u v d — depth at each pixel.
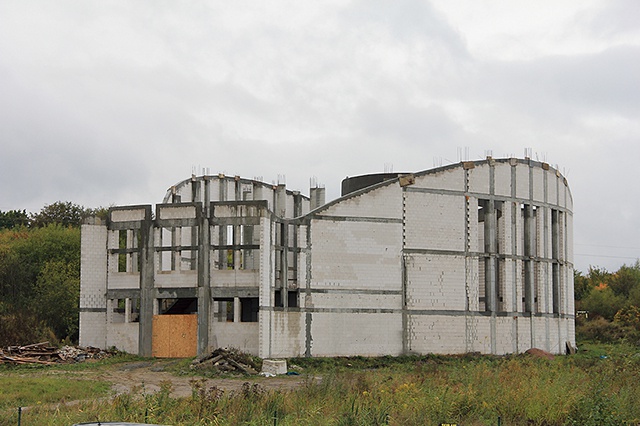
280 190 68.06
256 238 62.94
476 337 59.66
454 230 59.62
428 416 25.91
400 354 56.81
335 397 28.83
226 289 53.38
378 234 57.09
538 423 25.84
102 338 56.22
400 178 58.12
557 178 67.50
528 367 37.09
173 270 55.50
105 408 27.78
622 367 31.97
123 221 56.25
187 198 63.06
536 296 64.38
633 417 26.02
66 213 110.31
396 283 57.31
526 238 64.12
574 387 29.36
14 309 62.16
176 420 25.72
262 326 51.12
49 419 25.91
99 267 56.62
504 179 62.47
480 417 26.48
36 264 74.12
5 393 34.34
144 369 48.72
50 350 53.28
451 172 59.97
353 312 55.78
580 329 89.56
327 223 55.81
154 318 54.50
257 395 28.94
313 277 54.91
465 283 59.62
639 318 90.56
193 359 49.84
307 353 53.97
